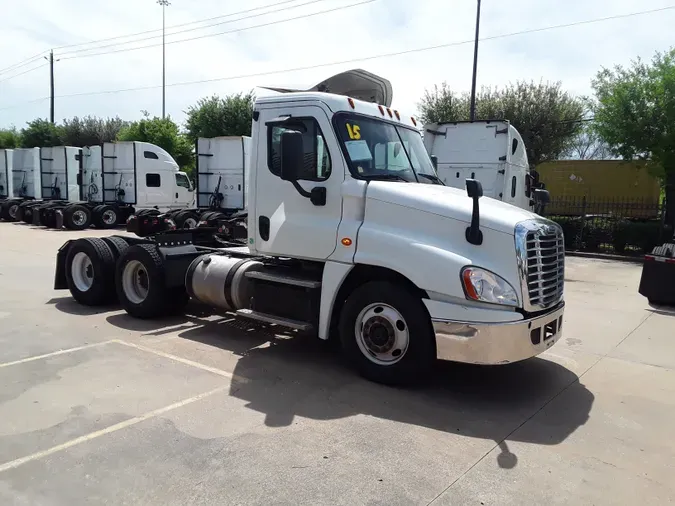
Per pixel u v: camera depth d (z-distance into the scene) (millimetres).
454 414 4512
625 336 7254
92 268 7863
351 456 3729
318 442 3920
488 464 3686
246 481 3363
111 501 3125
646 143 17203
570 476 3562
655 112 17016
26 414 4258
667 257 9148
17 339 6293
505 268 4523
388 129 5789
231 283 6266
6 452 3662
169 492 3230
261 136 5746
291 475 3447
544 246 4820
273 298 5773
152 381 5039
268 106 5703
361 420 4332
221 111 35719
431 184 5766
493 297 4461
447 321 4562
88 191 23609
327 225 5273
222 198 20750
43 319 7258
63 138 45531
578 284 11703
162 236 7309
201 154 20797
